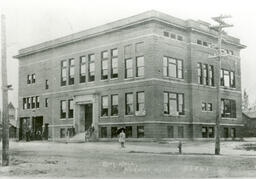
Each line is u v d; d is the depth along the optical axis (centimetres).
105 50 4947
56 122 5691
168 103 4531
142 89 4419
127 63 4662
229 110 5694
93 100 5003
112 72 4844
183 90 4762
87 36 5131
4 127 2138
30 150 3384
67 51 5569
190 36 4888
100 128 4916
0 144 4797
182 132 4688
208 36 5194
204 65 5122
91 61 5184
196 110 4872
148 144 3938
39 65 6141
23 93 6469
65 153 2983
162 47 4481
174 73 4666
